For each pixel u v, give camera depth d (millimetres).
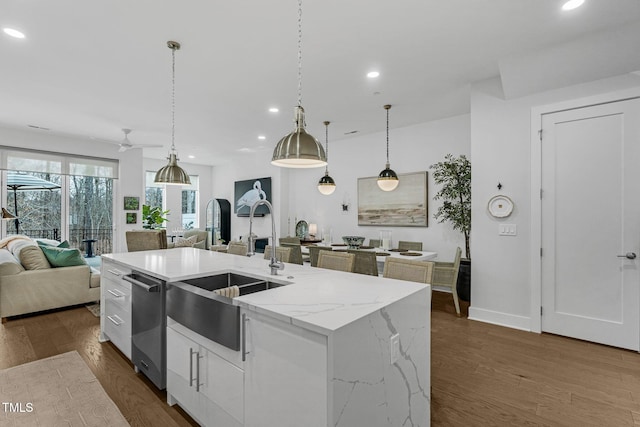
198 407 1750
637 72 2701
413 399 1651
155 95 3791
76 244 5945
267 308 1358
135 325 2359
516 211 3318
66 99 3908
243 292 1949
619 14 2242
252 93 3750
